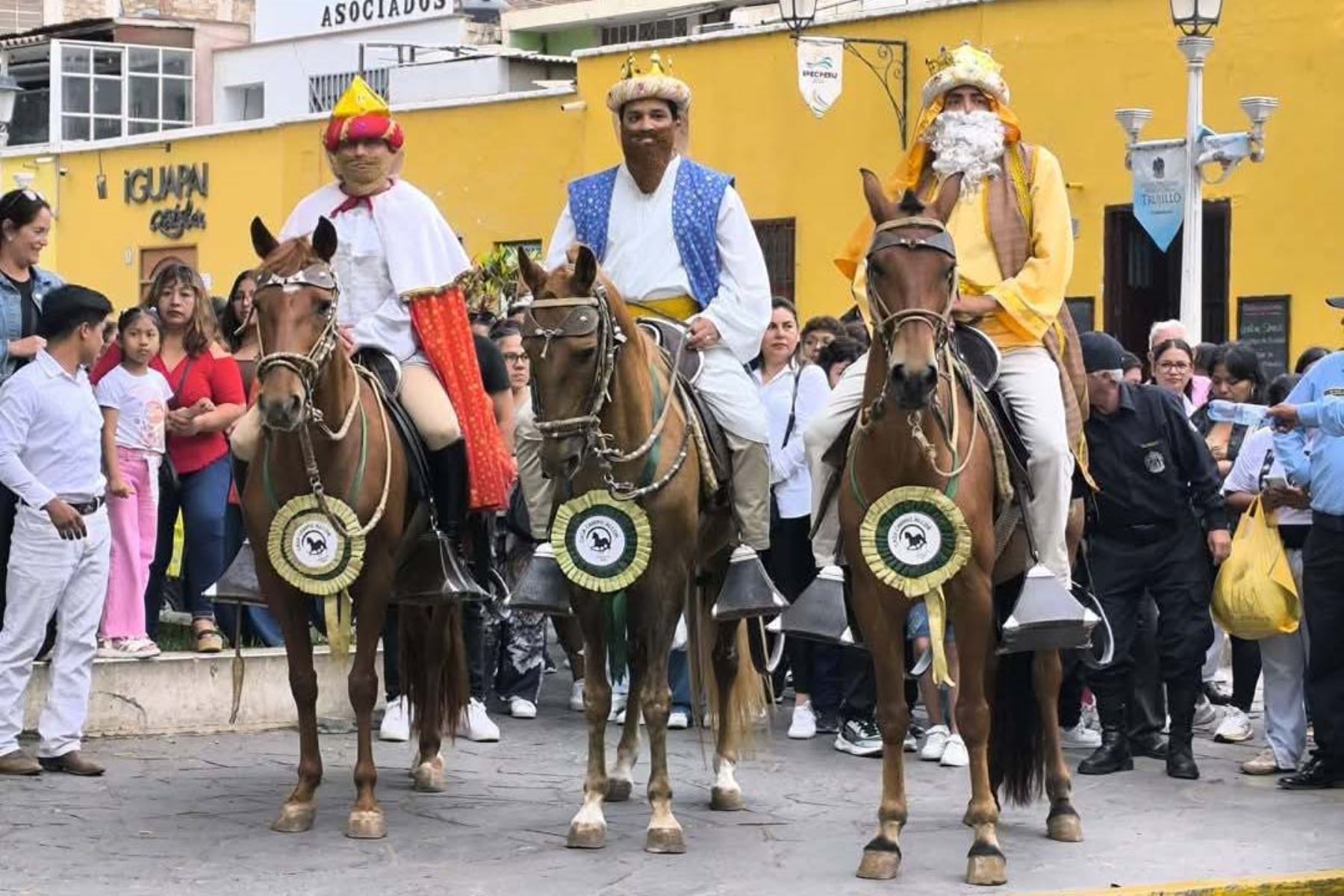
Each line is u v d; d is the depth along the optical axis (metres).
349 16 44.34
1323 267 23.12
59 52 44.19
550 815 10.12
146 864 9.01
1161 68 24.48
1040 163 9.62
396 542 9.71
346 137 10.22
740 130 29.36
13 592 10.55
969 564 8.84
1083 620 9.20
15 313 11.07
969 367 9.26
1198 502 11.53
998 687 9.78
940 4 26.62
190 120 45.84
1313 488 11.01
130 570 12.04
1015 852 9.50
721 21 38.69
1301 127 23.30
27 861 9.02
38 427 10.51
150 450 12.06
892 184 9.81
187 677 12.09
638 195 10.38
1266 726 11.56
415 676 10.71
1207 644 11.44
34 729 11.45
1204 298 24.41
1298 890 8.85
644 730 12.72
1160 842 9.74
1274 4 23.45
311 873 8.90
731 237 10.25
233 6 54.00
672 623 9.42
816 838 9.74
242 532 12.90
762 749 12.10
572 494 9.40
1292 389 12.91
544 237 32.22
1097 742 12.53
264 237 9.40
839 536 9.48
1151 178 19.67
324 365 9.20
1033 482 9.35
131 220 39.34
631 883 8.78
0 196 11.11
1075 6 25.22
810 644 12.64
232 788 10.59
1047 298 9.41
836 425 9.35
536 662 13.21
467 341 10.34
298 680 9.65
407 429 9.92
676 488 9.33
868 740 11.98
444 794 10.60
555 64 36.75
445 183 33.72
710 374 9.98
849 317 14.60
